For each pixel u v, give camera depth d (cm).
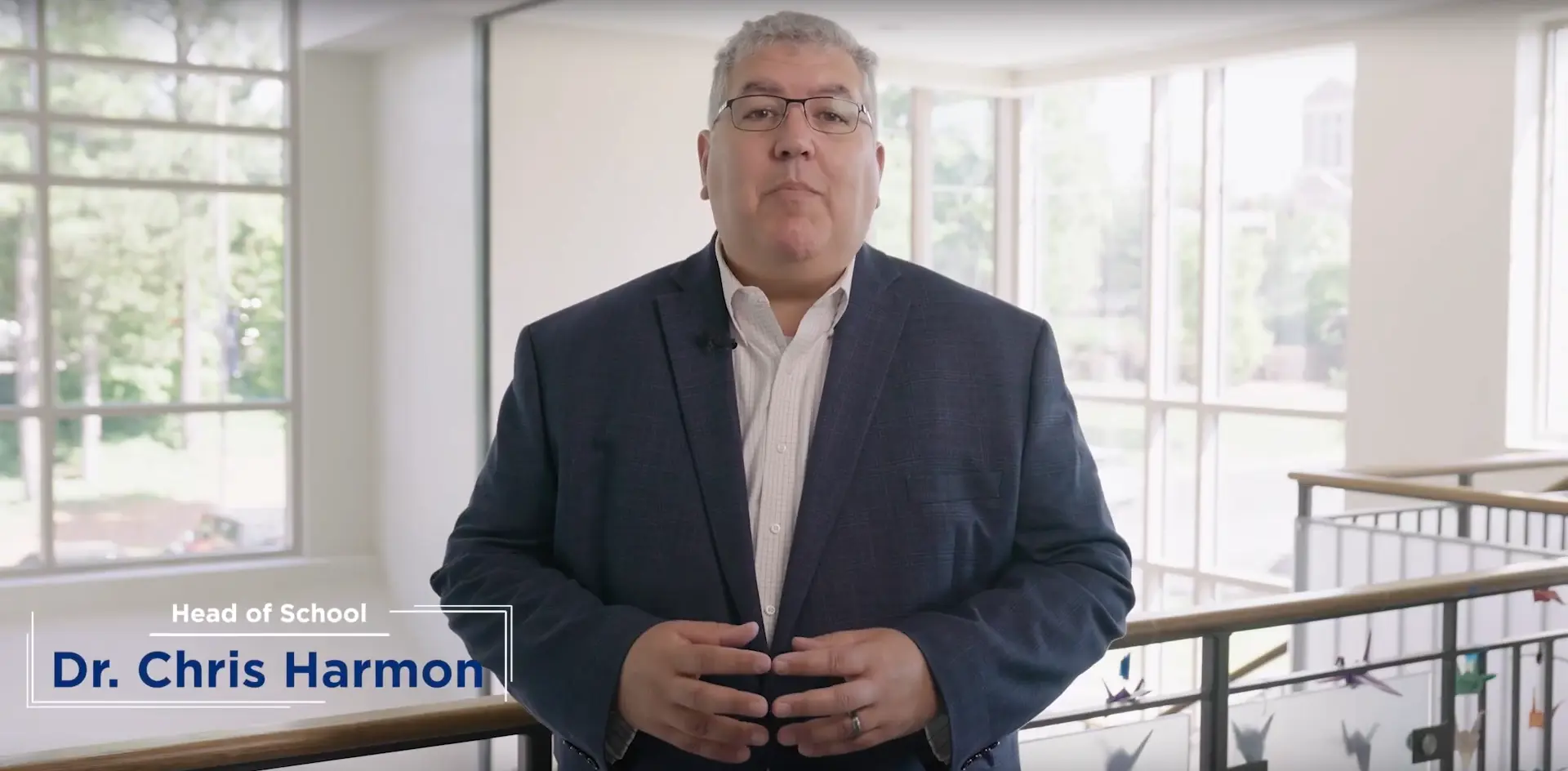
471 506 146
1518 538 486
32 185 757
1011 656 122
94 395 783
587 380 136
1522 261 629
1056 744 196
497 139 712
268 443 837
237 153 816
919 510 130
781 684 129
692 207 779
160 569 792
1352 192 699
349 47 810
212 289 814
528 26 719
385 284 836
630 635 122
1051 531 137
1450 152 650
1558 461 569
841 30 133
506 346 723
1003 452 134
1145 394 852
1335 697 231
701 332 136
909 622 123
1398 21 674
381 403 845
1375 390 690
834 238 130
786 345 135
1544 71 623
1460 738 310
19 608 740
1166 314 841
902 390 132
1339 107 739
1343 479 465
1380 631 434
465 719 142
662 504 132
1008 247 932
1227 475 808
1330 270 747
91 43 769
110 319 785
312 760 134
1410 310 672
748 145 129
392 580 833
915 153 893
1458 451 651
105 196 779
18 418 761
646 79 757
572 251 739
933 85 871
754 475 133
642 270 763
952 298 138
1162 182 839
